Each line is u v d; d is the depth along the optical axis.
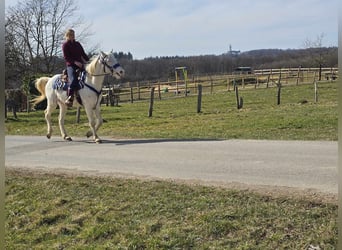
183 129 14.23
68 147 11.47
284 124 13.55
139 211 6.26
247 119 15.87
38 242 5.91
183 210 6.11
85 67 11.61
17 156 10.51
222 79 48.22
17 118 25.25
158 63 74.62
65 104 12.09
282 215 5.61
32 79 29.47
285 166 7.99
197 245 5.25
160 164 8.76
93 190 7.29
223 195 6.48
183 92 42.41
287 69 53.59
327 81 41.00
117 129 15.49
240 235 5.33
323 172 7.42
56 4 44.72
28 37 40.97
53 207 6.80
